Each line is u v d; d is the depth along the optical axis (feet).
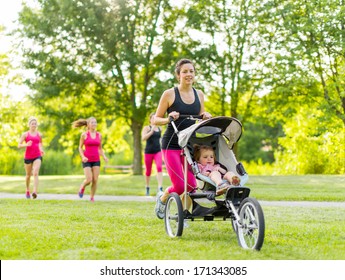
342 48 160.35
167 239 43.52
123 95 184.75
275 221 54.85
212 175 42.65
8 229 47.96
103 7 176.14
